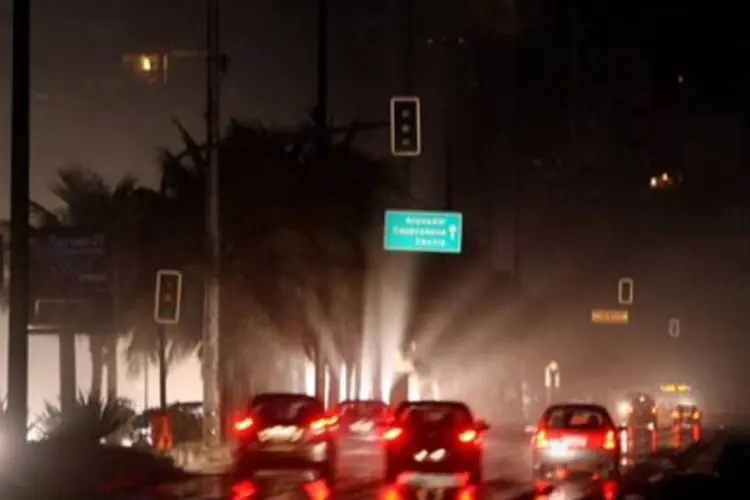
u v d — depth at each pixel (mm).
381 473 109688
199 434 127500
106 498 82125
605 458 91438
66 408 103938
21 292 81500
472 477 89812
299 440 92500
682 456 135250
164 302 107500
